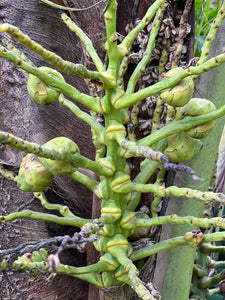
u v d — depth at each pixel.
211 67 0.26
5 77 0.43
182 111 0.32
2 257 0.27
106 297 0.36
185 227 0.41
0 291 0.43
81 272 0.32
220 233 0.29
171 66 0.39
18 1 0.43
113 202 0.34
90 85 0.40
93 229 0.26
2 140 0.24
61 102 0.35
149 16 0.33
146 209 0.40
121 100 0.31
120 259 0.32
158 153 0.24
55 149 0.29
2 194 0.43
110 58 0.31
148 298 0.26
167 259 0.41
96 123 0.35
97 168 0.32
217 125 0.41
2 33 0.42
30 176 0.33
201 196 0.26
